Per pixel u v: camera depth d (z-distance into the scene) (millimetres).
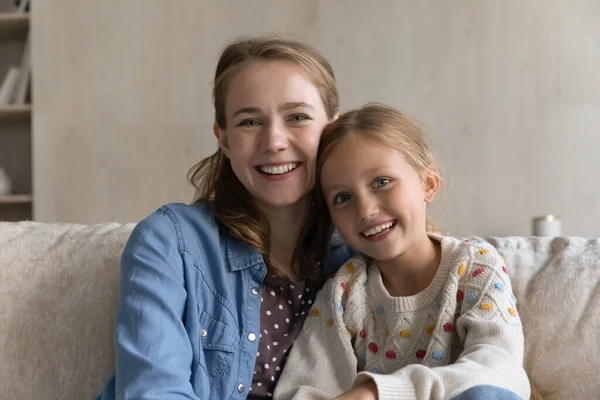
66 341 1068
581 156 2471
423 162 1039
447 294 963
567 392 1007
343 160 989
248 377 978
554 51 2490
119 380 816
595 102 2471
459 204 2496
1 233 1191
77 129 2645
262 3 2609
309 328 1057
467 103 2514
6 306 1088
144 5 2658
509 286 968
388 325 1006
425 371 792
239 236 1051
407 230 988
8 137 2822
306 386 959
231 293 1019
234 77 1059
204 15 2637
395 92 2539
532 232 2277
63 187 2631
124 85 2648
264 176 1040
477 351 865
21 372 1052
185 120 2627
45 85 2645
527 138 2492
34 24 2652
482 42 2518
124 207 2627
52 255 1144
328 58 2568
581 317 1043
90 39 2652
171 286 923
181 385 807
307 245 1168
